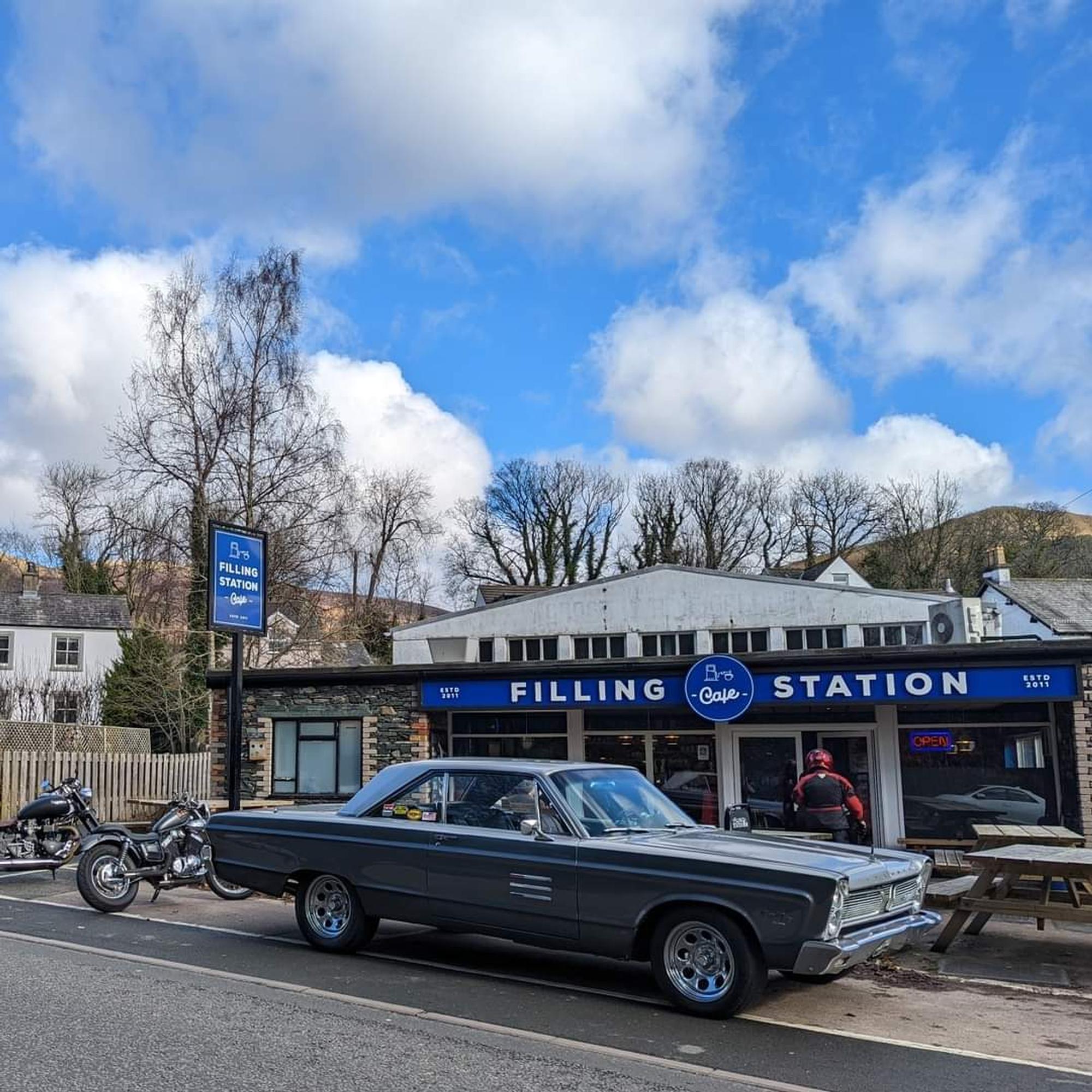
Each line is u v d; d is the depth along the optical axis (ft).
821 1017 23.53
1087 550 170.30
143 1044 19.72
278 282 101.45
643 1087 18.11
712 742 54.70
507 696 54.60
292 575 99.25
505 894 25.99
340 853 28.96
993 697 46.34
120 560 138.82
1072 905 29.76
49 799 43.70
